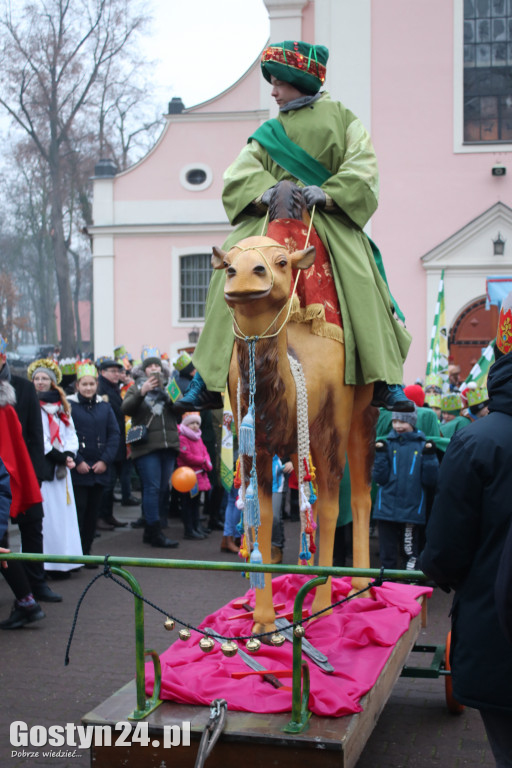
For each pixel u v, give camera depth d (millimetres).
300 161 4793
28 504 6770
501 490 2779
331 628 4285
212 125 25562
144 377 10594
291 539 10367
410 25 21859
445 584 2971
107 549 9906
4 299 45312
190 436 10672
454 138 21844
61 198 38312
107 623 6816
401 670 4539
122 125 37688
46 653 6043
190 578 8453
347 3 21922
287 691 3598
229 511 9516
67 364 12023
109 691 5293
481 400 8680
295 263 3896
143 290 25719
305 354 4273
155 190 25719
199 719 3373
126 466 13492
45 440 8016
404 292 21984
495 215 21422
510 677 2758
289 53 4805
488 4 21969
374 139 22047
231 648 3443
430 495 7781
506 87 21984
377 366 4508
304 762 3193
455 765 4309
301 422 4023
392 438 7688
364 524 5055
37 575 7430
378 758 4379
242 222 4902
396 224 22047
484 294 21547
